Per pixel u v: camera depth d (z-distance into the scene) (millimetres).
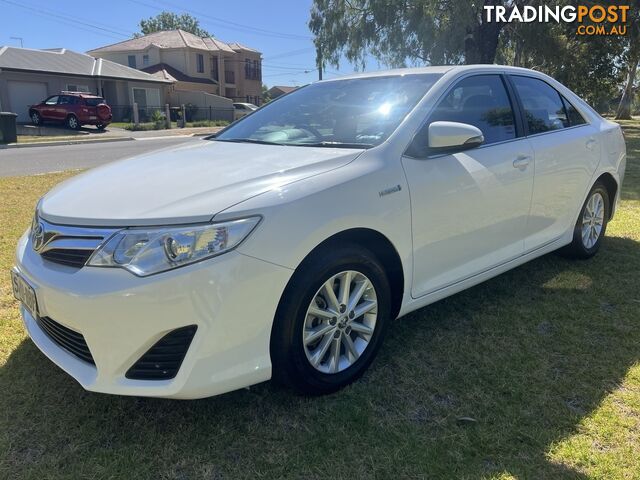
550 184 3730
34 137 21203
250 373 2232
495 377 2734
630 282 4008
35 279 2287
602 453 2174
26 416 2402
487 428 2334
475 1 18781
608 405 2494
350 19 22453
